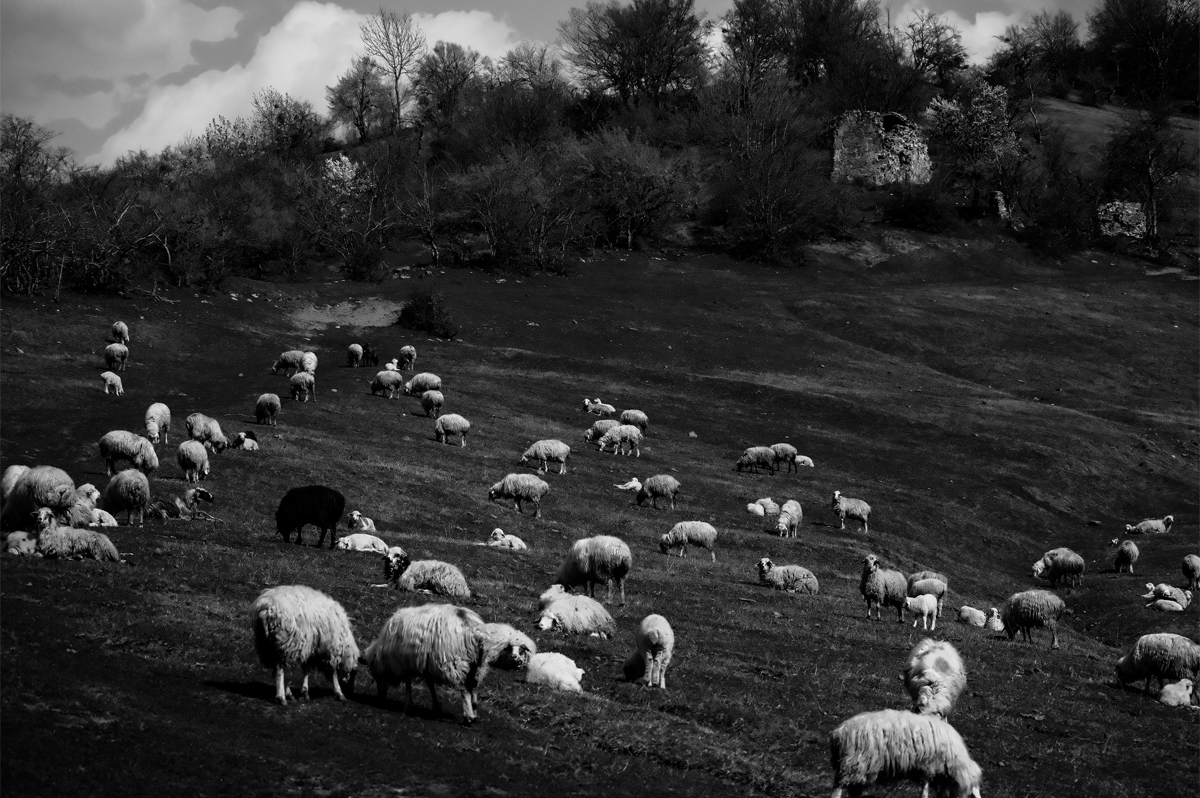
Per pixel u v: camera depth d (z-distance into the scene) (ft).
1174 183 488.02
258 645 52.75
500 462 177.88
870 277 418.72
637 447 202.59
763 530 160.25
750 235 436.76
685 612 94.84
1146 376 305.12
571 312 319.47
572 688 64.13
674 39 594.65
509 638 64.85
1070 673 91.81
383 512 132.67
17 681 50.70
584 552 94.43
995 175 491.72
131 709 50.31
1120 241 466.70
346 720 52.34
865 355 307.99
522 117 522.47
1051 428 246.06
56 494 88.48
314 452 162.40
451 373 248.73
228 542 97.86
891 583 107.14
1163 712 81.10
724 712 63.57
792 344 310.04
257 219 368.89
